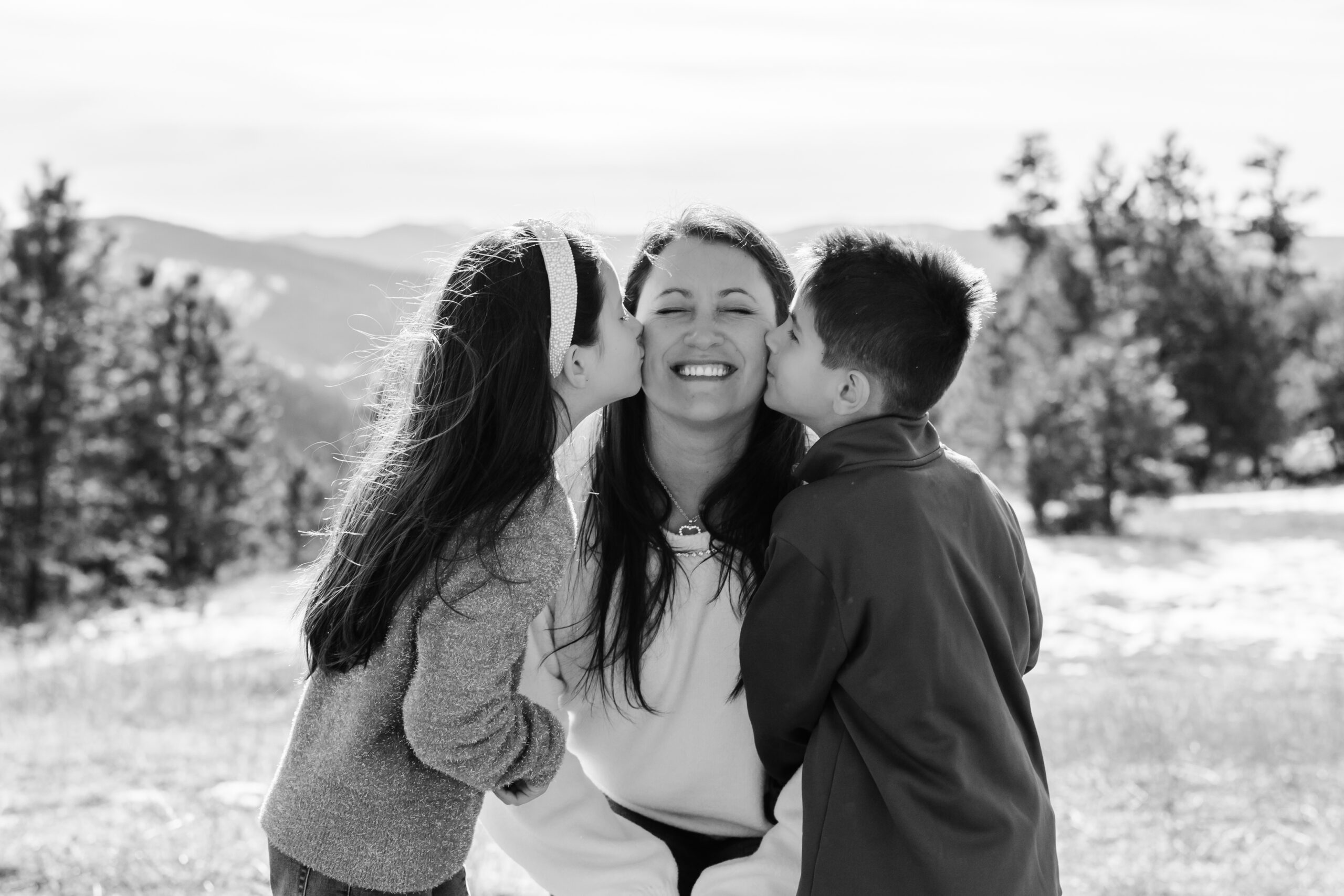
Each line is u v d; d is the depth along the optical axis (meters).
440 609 2.61
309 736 2.78
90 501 34.53
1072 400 26.39
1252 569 20.66
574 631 3.23
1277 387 48.69
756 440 3.28
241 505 39.91
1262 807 6.86
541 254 2.84
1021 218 56.06
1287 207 57.62
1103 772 7.62
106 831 5.64
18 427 33.72
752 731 3.09
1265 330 50.16
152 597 33.28
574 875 3.09
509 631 2.63
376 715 2.69
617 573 3.18
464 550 2.65
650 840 3.13
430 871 2.72
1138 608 16.56
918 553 2.76
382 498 2.75
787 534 2.84
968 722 2.72
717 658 3.17
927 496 2.84
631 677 3.16
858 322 2.89
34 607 32.81
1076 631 14.61
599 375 2.98
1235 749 8.16
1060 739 8.38
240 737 8.14
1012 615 3.00
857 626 2.75
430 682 2.58
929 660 2.71
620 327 3.00
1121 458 26.12
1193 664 12.32
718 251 3.13
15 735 8.18
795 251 3.28
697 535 3.20
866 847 2.70
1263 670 11.84
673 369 3.11
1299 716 8.92
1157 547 23.64
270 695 10.06
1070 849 6.11
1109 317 32.44
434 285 2.90
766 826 3.30
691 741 3.21
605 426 3.28
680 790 3.27
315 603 2.78
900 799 2.66
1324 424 50.50
